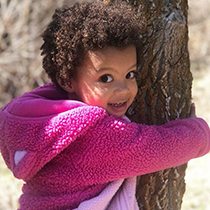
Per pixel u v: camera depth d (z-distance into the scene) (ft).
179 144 7.52
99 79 7.34
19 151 7.36
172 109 8.41
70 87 7.70
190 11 33.45
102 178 7.36
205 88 26.55
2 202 16.48
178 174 8.73
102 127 7.25
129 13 7.46
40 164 7.28
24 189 7.99
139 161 7.33
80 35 7.16
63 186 7.47
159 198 8.64
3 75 25.02
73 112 7.20
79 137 7.28
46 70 7.90
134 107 8.43
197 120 7.95
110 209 7.81
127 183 7.84
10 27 25.22
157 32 8.16
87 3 7.67
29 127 7.29
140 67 8.27
